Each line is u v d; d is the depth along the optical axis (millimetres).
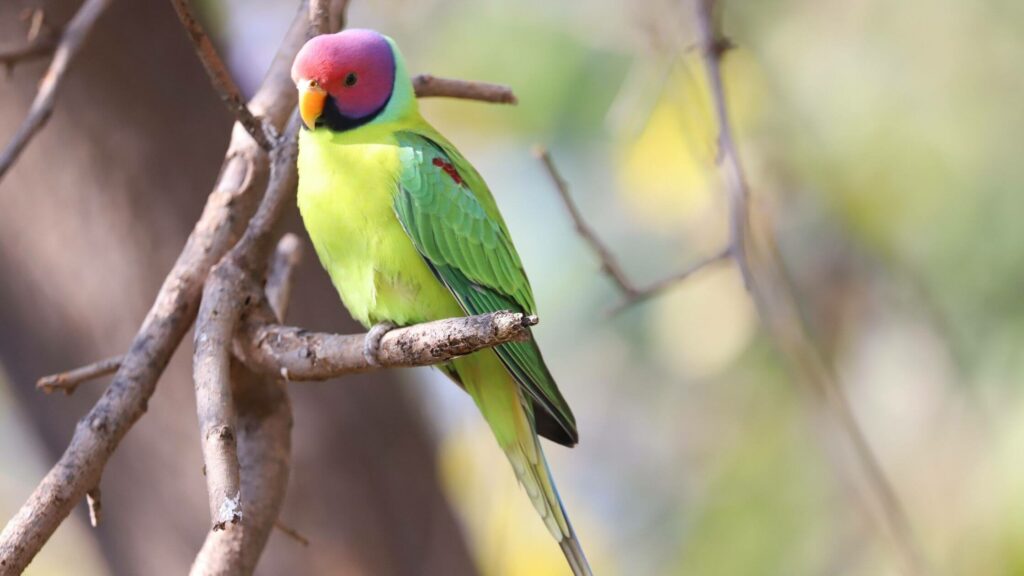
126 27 9766
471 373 7371
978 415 10992
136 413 6184
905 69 10922
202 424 5688
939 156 10773
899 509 8531
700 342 12320
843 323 11992
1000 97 10773
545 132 12031
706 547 11891
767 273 8867
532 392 7004
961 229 10773
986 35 10859
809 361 8727
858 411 11836
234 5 13008
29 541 5617
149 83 9797
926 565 8805
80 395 9844
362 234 7309
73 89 9586
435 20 12258
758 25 11227
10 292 9805
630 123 10289
